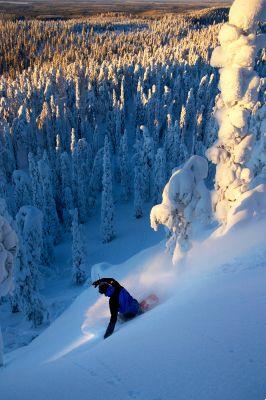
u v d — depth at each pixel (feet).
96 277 32.94
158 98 311.06
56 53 602.44
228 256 18.70
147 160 216.74
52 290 138.41
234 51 24.89
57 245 201.67
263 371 6.49
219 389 6.30
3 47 630.33
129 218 214.69
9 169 261.03
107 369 8.52
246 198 24.02
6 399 8.94
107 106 340.59
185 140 281.33
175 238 25.81
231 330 8.40
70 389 8.09
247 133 26.30
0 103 309.01
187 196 24.86
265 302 9.75
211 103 258.78
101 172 248.73
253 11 23.47
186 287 17.54
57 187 226.58
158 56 431.84
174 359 7.84
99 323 21.01
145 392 6.95
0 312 110.01
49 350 21.17
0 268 20.08
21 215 92.84
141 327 11.98
